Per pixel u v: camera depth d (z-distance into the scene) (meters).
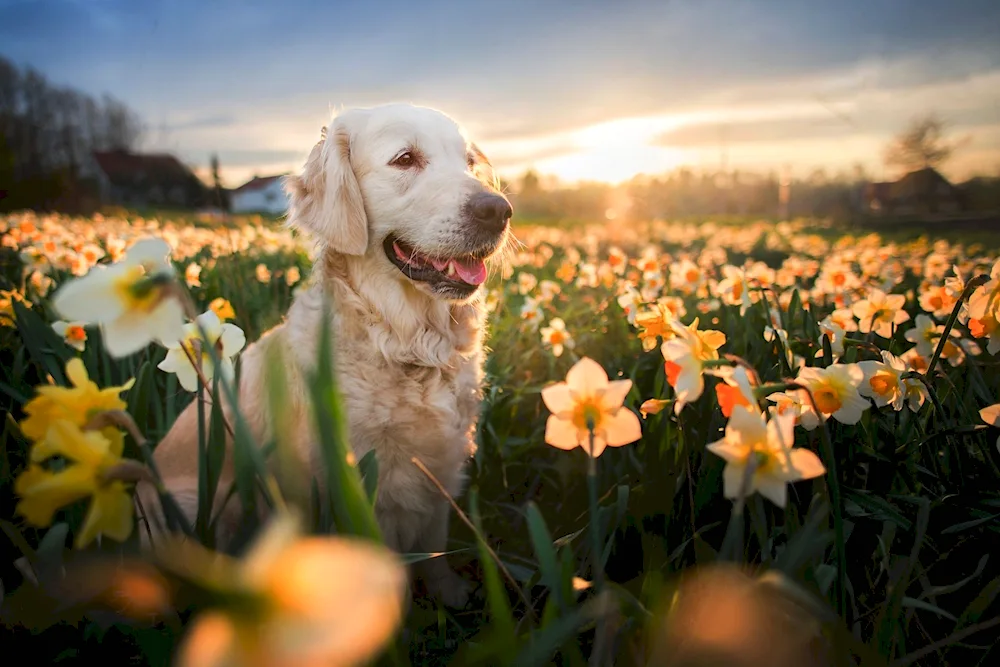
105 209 25.22
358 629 0.51
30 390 2.82
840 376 1.55
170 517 1.16
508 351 4.33
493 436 3.18
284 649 0.50
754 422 1.14
